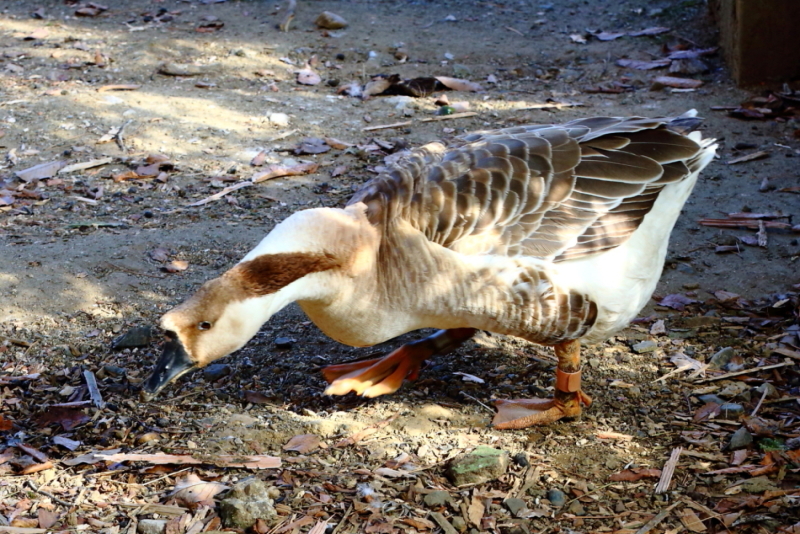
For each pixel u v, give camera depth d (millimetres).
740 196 3389
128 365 2883
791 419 2713
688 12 4977
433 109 4090
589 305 2648
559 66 4562
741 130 3756
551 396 2805
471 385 2838
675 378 2832
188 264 3150
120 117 3902
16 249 3188
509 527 2541
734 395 2770
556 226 2627
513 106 4102
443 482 2617
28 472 2639
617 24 5023
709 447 2668
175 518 2557
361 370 2803
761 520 2527
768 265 3121
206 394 2812
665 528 2531
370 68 4531
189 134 3768
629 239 2682
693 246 3207
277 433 2717
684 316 2996
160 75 4391
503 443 2695
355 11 5270
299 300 2609
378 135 3816
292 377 2861
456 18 5199
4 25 5031
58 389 2826
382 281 2604
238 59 4578
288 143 3717
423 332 2994
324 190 3469
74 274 3104
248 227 3297
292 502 2580
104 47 4715
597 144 2701
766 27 4090
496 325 2637
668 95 4164
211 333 2551
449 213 2596
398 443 2693
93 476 2635
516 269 2600
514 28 5055
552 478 2623
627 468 2637
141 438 2701
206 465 2650
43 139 3693
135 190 3461
